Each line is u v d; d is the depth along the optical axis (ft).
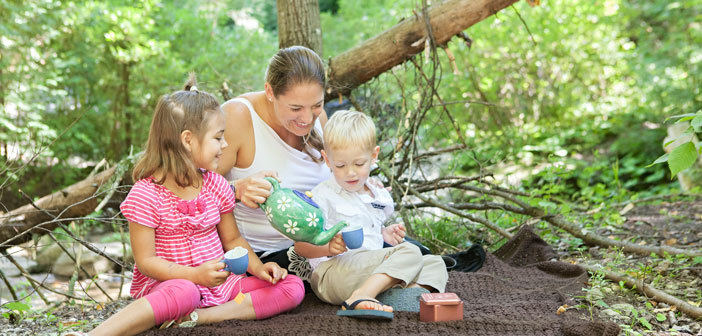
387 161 13.62
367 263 8.46
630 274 10.15
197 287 7.65
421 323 7.67
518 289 9.69
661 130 25.88
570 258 12.38
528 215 14.12
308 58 8.39
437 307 7.69
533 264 10.97
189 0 29.45
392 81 16.31
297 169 9.46
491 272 10.57
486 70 27.61
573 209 16.93
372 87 15.55
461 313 7.82
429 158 16.70
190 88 8.61
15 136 21.91
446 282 9.33
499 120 27.94
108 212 15.49
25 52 23.31
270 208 8.02
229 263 7.30
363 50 13.04
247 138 9.12
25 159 22.76
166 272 7.46
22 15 22.62
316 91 8.38
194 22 26.48
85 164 26.84
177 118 7.72
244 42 25.66
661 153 25.71
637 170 25.07
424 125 17.63
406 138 13.33
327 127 8.69
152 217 7.64
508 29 27.30
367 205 9.11
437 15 12.17
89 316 9.87
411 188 13.61
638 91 29.04
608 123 27.63
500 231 12.98
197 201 7.90
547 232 13.71
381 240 9.27
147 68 24.85
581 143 28.81
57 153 24.72
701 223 14.60
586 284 9.74
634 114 27.63
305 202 8.05
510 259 11.68
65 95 24.90
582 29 28.12
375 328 7.53
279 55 8.44
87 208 14.79
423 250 9.98
